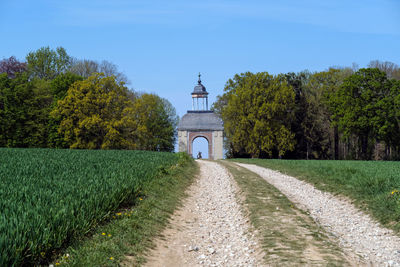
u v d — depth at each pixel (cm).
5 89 5416
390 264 966
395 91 5219
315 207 1723
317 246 1054
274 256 976
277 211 1522
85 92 5356
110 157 2838
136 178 1738
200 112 7712
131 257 1000
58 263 867
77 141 5253
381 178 1986
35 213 912
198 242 1205
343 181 2247
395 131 5212
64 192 1192
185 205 1753
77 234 1022
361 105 5272
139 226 1241
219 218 1542
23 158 2534
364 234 1293
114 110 5388
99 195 1227
